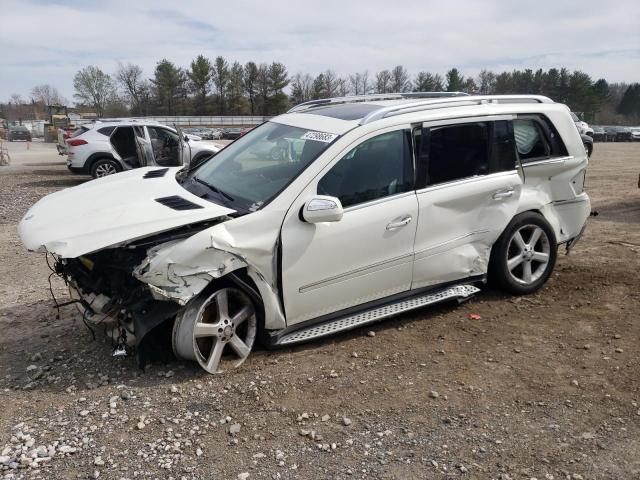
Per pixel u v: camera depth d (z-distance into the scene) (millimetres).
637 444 3125
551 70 90125
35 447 3021
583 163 5527
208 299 3652
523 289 5262
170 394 3562
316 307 4113
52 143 51531
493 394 3646
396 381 3785
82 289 3965
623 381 3801
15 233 8562
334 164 4070
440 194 4523
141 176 4828
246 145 4867
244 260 3695
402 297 4602
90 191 4395
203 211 3715
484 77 90312
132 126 14898
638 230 8125
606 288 5539
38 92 118312
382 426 3277
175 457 2959
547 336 4504
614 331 4578
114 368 3906
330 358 4086
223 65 85375
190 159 14992
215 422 3281
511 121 5023
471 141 4766
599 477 2854
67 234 3477
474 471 2891
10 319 4844
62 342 4340
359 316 4359
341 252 4074
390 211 4258
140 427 3203
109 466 2879
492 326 4684
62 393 3584
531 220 5152
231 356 4012
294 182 3951
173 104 85750
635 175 16266
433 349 4266
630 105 111750
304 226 3902
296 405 3473
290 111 5723
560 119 5414
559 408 3488
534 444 3125
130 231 3439
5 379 3771
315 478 2824
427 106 4645
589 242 7383
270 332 4043
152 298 3562
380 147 4297
